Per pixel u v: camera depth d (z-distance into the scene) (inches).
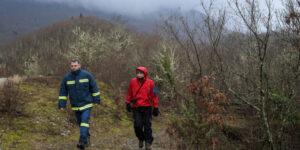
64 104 163.3
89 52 404.2
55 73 414.9
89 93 165.3
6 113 203.9
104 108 300.8
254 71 169.5
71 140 193.3
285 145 155.9
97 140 201.5
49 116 230.4
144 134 174.4
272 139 158.4
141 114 175.6
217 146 157.8
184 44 200.7
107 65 441.7
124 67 466.6
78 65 161.2
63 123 227.5
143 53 446.3
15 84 294.4
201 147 150.2
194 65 200.8
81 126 156.3
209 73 179.2
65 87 164.4
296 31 132.5
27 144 166.4
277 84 165.8
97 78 412.2
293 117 162.4
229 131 181.0
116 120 280.8
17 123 195.8
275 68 163.8
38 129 198.5
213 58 169.8
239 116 203.8
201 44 188.4
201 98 146.2
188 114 148.3
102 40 433.1
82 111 162.1
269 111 171.6
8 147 152.6
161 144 192.7
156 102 176.6
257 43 143.8
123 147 185.5
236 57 181.2
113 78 417.1
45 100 266.7
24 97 256.4
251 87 184.5
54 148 165.2
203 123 143.5
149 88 174.6
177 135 154.2
